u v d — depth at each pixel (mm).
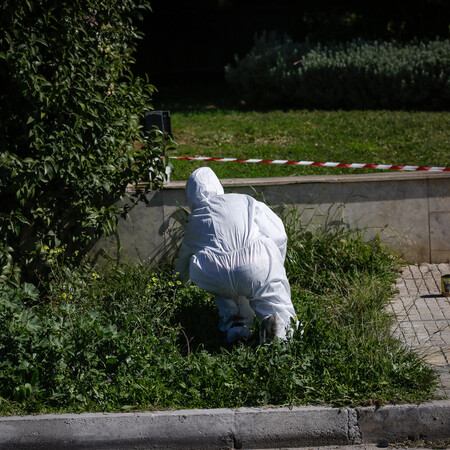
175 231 16578
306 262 16016
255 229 12461
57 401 11148
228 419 10711
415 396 10875
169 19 46812
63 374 11461
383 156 21109
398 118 26031
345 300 14383
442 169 16828
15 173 13922
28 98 14133
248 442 10711
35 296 12680
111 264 16500
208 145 23375
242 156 21609
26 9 14016
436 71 28484
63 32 14414
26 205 15414
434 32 35031
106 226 15594
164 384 11477
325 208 16875
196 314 13938
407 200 16922
